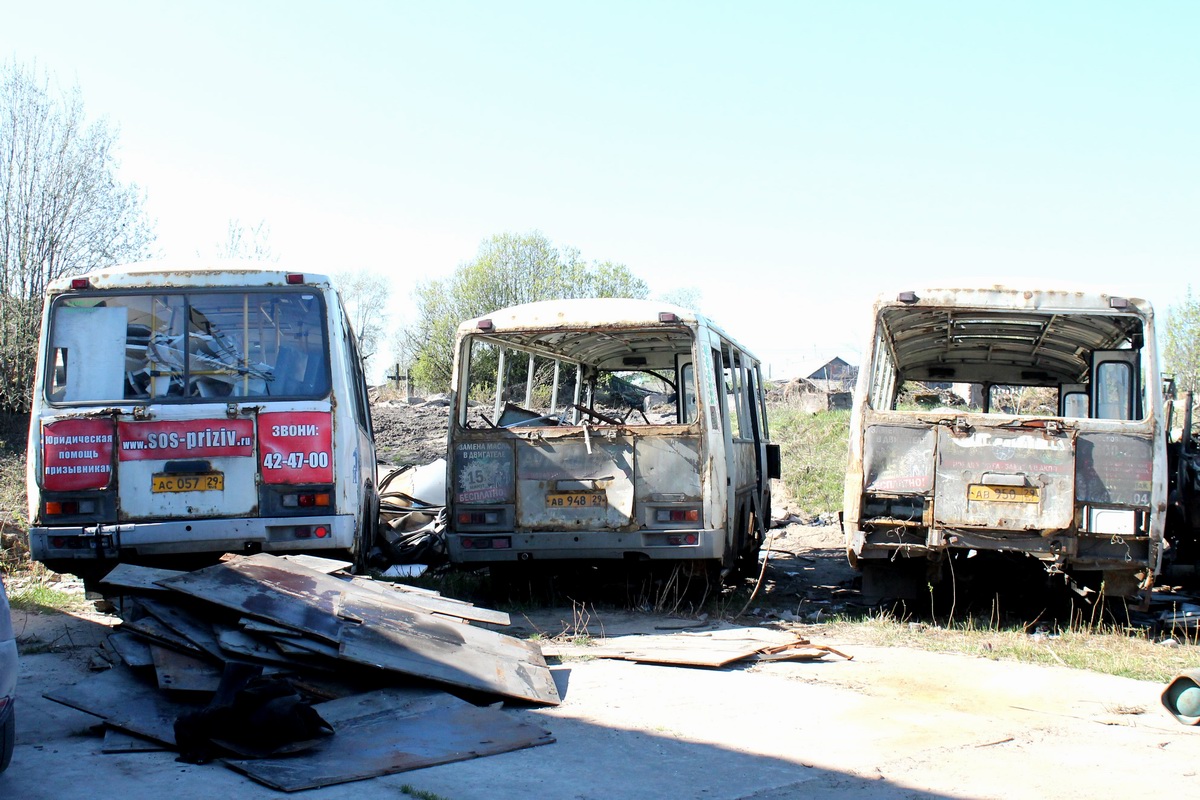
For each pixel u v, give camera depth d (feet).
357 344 39.83
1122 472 31.01
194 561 30.99
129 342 30.25
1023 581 37.76
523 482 34.42
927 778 17.75
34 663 25.63
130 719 19.38
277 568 25.16
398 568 43.42
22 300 85.30
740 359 44.24
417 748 18.40
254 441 29.73
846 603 38.11
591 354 42.22
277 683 18.90
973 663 27.68
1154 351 31.45
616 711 21.90
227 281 30.71
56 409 29.53
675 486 33.78
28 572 41.32
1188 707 21.91
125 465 29.30
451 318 153.99
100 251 87.35
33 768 17.35
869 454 32.55
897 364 43.60
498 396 38.60
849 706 22.70
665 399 45.91
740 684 24.52
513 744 18.97
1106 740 20.53
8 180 84.58
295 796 16.03
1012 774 18.07
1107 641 31.07
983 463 31.76
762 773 17.83
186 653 21.13
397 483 55.42
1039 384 44.11
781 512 66.08
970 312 33.55
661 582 36.81
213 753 17.93
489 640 25.02
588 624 32.55
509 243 155.43
